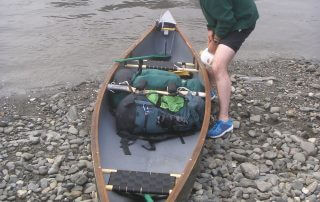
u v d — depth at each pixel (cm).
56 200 473
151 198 406
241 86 719
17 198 479
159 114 502
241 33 527
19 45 907
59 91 726
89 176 507
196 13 1094
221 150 546
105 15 1075
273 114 626
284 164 527
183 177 408
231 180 499
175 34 745
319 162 532
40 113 652
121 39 938
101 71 800
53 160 536
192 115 512
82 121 621
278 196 475
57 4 1148
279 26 1055
